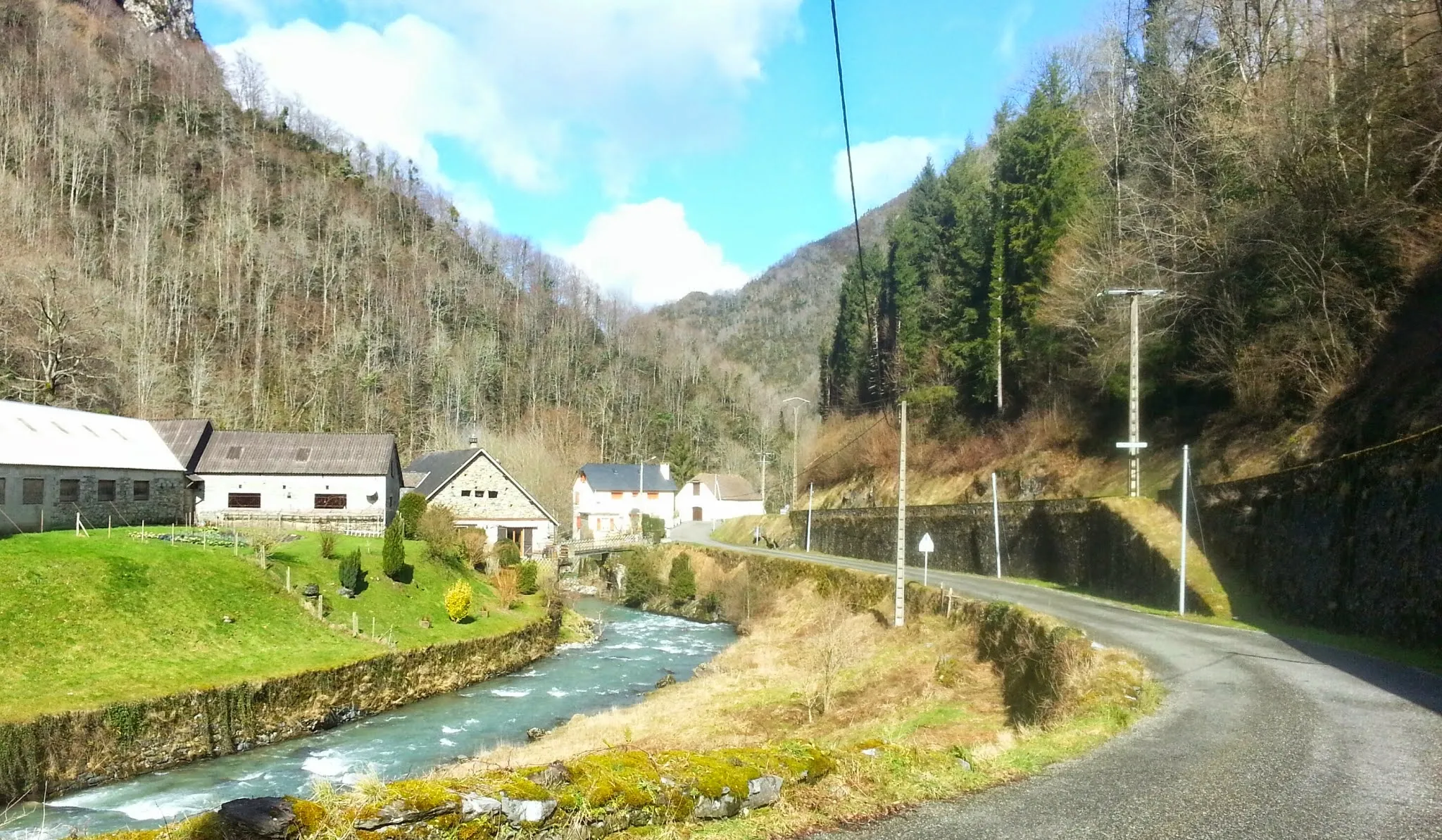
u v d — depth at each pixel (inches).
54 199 3491.6
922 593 1199.6
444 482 2031.3
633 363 5093.5
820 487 2876.5
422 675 1039.6
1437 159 933.8
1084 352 1722.4
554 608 1545.3
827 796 295.9
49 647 784.3
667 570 2092.8
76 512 1264.8
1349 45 1168.8
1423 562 634.2
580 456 3806.6
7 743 636.1
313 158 5620.1
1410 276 991.6
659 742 727.7
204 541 1182.9
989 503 1581.0
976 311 2244.1
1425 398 852.0
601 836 250.8
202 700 772.6
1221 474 1167.6
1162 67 1631.4
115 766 696.4
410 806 223.3
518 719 933.2
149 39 5378.9
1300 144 1101.1
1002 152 2294.5
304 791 669.9
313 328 3782.0
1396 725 418.6
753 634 1460.4
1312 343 1088.2
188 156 4512.8
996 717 663.8
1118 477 1464.1
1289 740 390.6
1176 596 964.0
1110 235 1649.9
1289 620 821.9
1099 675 558.3
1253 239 1182.3
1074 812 285.9
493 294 4977.9
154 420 1684.3
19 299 2161.7
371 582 1225.4
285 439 1752.0
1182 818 278.8
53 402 1911.9
